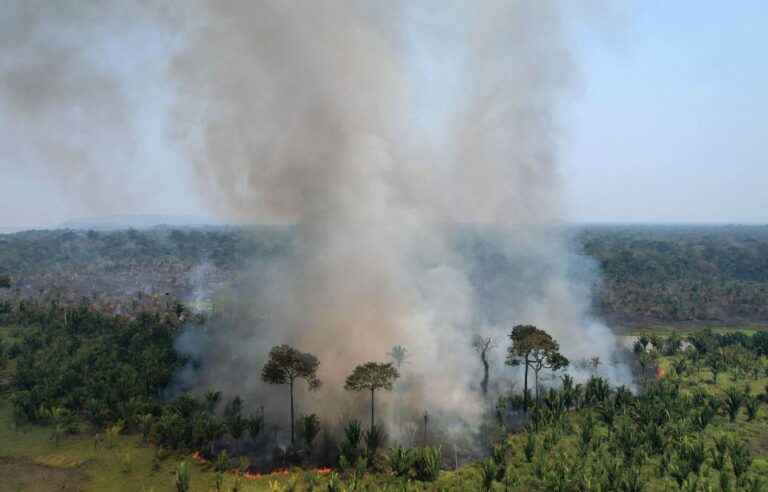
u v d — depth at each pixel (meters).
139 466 41.62
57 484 38.72
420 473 40.22
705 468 38.59
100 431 47.44
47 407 50.09
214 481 39.56
